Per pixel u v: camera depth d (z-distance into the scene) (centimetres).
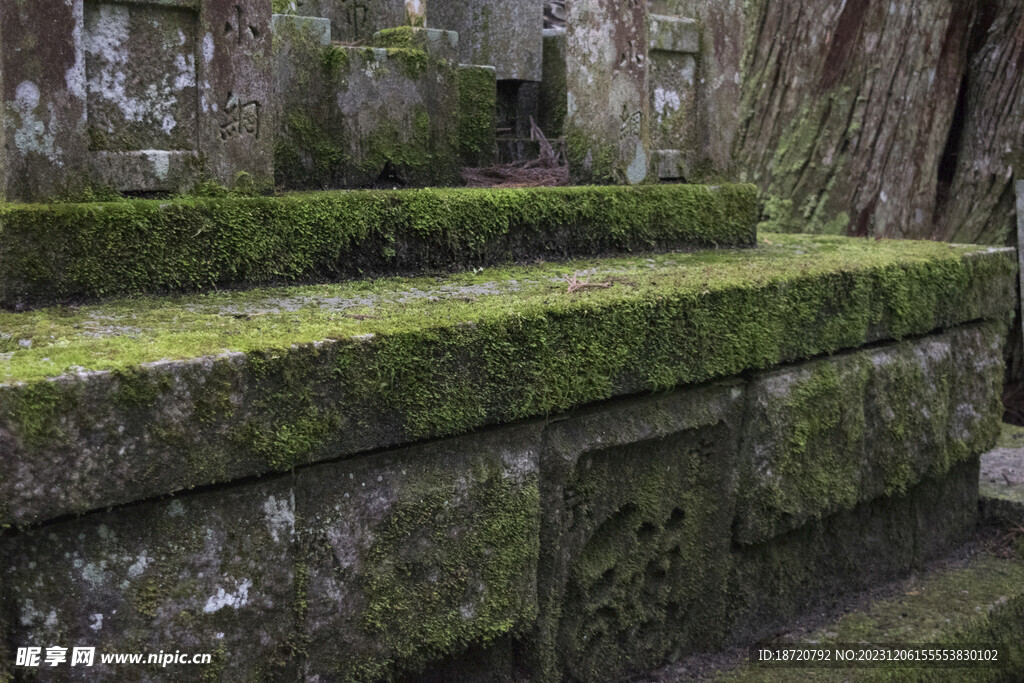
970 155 589
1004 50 569
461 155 423
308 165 340
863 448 326
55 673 161
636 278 277
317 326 196
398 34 377
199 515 174
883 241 417
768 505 295
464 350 206
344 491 193
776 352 290
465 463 213
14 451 150
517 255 308
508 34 475
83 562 163
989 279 380
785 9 628
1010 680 322
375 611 198
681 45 380
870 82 599
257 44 262
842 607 334
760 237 436
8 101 217
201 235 240
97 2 233
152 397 162
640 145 362
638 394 259
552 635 240
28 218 213
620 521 264
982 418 386
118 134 241
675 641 285
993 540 399
